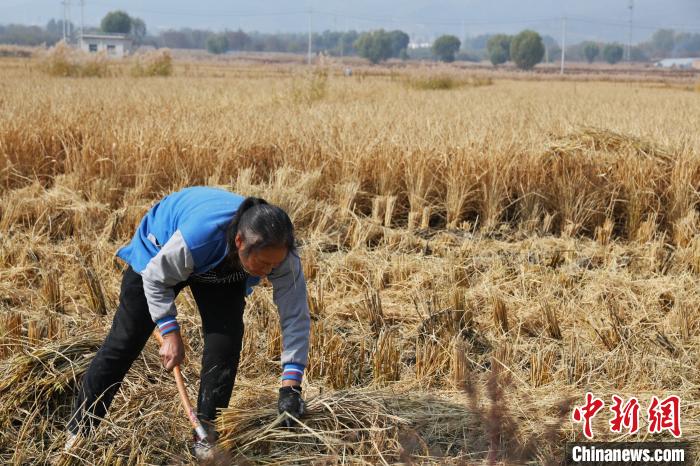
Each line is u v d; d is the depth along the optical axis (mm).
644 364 4348
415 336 4781
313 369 4266
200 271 3145
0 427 3639
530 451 3316
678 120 13086
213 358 3312
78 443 3406
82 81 24297
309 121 10133
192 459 3465
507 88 32344
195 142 8211
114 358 3402
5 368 3920
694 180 7570
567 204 7340
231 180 7578
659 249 6438
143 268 3236
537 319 5012
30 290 5355
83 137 8539
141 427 3605
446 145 8047
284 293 3312
